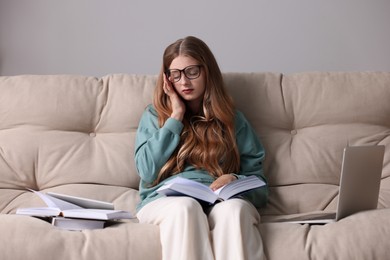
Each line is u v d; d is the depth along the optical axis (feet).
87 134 7.76
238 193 6.20
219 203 5.92
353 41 10.48
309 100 7.91
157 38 10.37
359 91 7.91
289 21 10.43
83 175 7.44
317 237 5.68
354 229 5.68
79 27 10.31
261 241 5.63
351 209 6.08
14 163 7.46
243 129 7.45
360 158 5.86
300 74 8.18
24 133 7.60
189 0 10.40
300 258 5.49
